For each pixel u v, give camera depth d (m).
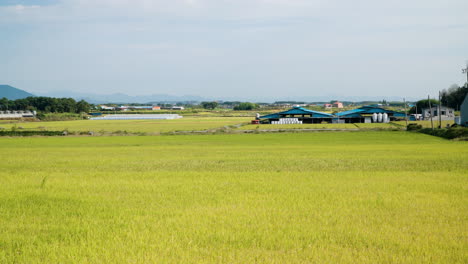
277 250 9.96
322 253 9.62
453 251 9.58
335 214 13.54
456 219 12.70
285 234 11.22
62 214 14.26
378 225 12.06
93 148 51.00
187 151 44.59
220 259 9.28
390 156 34.84
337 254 9.52
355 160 32.03
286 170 26.97
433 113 122.62
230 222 12.66
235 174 24.89
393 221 12.47
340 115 118.62
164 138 70.25
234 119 155.38
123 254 9.80
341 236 10.95
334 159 33.06
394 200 15.81
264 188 19.30
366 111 123.75
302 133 79.44
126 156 39.44
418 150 40.78
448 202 15.32
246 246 10.29
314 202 15.72
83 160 35.78
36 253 10.03
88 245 10.57
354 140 60.62
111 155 40.81
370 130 83.56
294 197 16.86
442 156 33.91
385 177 22.72
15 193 18.56
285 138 67.00
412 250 9.70
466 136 57.97
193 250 9.97
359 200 15.88
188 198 16.94
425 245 10.02
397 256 9.34
